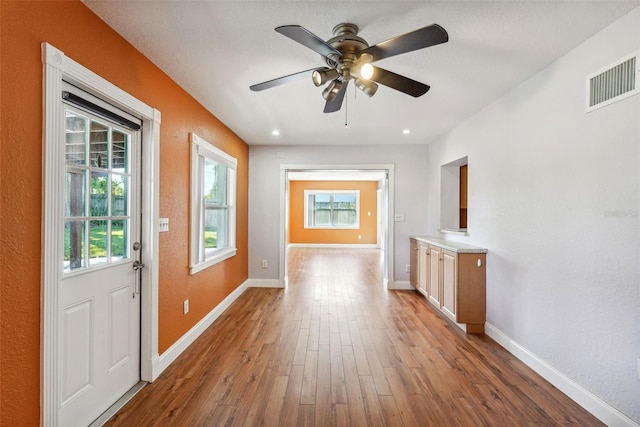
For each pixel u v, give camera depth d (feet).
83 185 5.82
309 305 13.57
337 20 5.93
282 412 6.36
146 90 7.25
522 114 8.66
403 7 5.55
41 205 4.66
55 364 4.87
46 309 4.72
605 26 6.09
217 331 10.59
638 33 5.53
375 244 34.96
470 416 6.27
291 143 16.35
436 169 15.37
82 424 5.73
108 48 5.99
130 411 6.34
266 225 16.81
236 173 14.46
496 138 9.93
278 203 16.75
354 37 6.03
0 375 4.15
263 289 16.31
